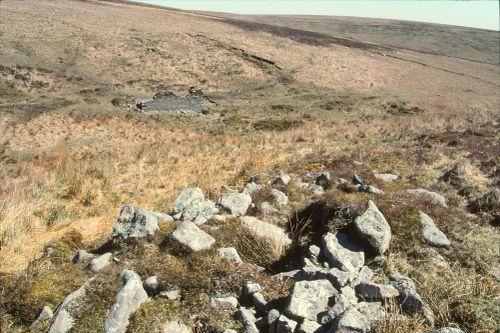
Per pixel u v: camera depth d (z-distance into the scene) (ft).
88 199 34.60
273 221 25.63
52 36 221.05
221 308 16.71
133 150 73.20
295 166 41.11
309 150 53.78
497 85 291.38
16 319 16.48
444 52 491.31
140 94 175.52
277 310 16.46
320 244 22.07
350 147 54.08
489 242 23.22
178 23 297.74
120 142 106.93
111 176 41.75
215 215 24.22
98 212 32.19
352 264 20.21
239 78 217.97
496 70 358.43
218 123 144.25
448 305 17.67
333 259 20.43
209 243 20.40
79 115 133.49
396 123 94.68
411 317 16.71
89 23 251.80
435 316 16.96
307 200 27.99
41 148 97.14
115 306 15.75
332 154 47.14
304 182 33.60
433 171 37.76
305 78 234.58
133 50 225.35
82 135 112.16
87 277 18.22
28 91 158.71
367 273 19.43
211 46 255.29
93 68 196.03
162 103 161.27
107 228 29.19
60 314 15.64
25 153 91.91
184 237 20.07
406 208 24.16
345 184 30.78
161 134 119.55
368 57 304.50
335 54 289.74
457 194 31.55
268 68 238.48
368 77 255.70
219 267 18.45
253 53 255.91
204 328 15.84
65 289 17.58
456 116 117.29
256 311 16.94
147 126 130.62
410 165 39.81
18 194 35.01
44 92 160.15
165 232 21.12
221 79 213.46
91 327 15.26
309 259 20.90
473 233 24.16
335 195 25.35
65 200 35.22
